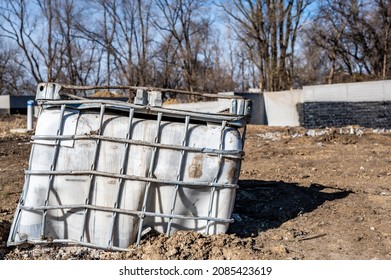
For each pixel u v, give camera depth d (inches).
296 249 172.9
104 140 167.5
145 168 167.3
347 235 189.8
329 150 491.5
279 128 858.8
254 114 1026.1
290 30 1441.9
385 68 1501.0
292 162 401.7
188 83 1690.5
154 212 170.2
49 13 1670.8
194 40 1701.5
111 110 172.9
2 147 500.4
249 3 1428.4
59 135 168.4
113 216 166.2
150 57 1712.6
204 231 172.9
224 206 172.4
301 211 226.7
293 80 1747.0
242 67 2016.5
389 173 335.0
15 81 2188.7
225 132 173.2
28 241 168.1
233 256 160.7
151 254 160.1
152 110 169.9
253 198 250.2
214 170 170.7
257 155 460.1
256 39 1440.7
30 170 169.5
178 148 168.6
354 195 260.5
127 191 166.9
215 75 1718.8
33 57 1668.3
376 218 213.8
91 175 166.4
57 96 173.9
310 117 954.1
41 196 168.1
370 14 1553.9
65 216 168.2
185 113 170.7
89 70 1808.6
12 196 262.2
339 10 1558.8
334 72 1750.7
